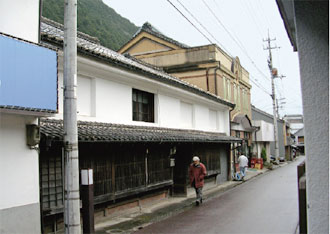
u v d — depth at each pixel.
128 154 10.79
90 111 10.41
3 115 6.26
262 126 35.75
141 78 12.07
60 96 8.91
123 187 10.40
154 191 13.28
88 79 10.41
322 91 1.91
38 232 6.76
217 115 21.94
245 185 19.77
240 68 30.69
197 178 13.21
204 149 17.23
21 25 6.75
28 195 6.64
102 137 8.28
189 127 17.64
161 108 14.54
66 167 5.73
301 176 4.41
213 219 10.31
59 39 8.19
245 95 32.47
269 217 10.36
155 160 12.45
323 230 1.84
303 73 1.96
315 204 1.88
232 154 23.58
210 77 24.53
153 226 9.51
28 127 6.71
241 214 10.96
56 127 7.94
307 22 1.97
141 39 28.27
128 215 11.00
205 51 24.94
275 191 16.45
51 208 7.58
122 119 11.70
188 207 12.67
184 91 15.62
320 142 1.88
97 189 9.27
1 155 6.21
